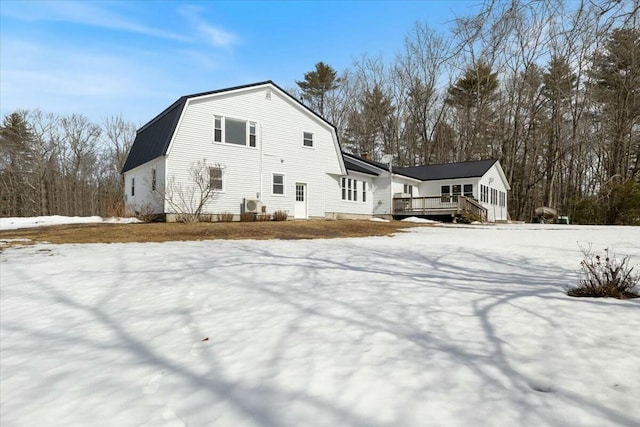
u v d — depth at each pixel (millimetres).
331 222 18281
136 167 19844
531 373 2480
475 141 31609
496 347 2932
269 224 16172
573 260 7543
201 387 2525
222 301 4660
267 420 2078
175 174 16344
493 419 1968
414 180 27172
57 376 2832
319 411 2135
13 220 18266
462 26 4066
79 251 8984
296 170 20562
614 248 9492
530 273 6172
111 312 4426
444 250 9312
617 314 3680
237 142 18297
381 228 16812
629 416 1965
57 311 4582
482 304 4164
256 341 3287
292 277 5914
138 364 2971
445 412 2049
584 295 4504
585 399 2141
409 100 33062
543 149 33062
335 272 6277
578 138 20766
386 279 5656
